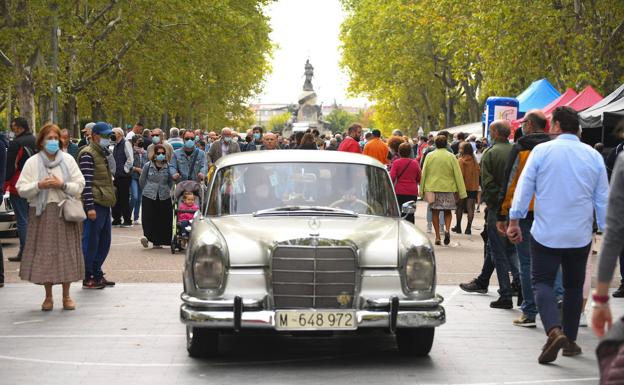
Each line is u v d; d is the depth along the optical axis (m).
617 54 33.50
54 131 11.68
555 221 8.79
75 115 45.69
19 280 14.33
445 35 47.03
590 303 12.66
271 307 8.56
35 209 11.70
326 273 8.59
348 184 9.94
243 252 8.63
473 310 12.02
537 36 34.16
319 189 9.88
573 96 27.12
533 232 8.93
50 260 11.64
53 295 12.98
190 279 8.66
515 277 12.31
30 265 11.66
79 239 11.88
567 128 8.91
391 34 67.88
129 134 25.23
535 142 10.50
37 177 11.62
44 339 10.08
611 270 5.57
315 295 8.58
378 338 10.25
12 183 15.83
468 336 10.36
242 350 9.59
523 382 8.31
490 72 36.88
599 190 8.81
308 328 8.45
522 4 34.31
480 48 37.25
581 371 8.73
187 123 72.31
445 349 9.68
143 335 10.30
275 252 8.59
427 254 8.76
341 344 9.93
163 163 18.45
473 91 61.91
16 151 15.73
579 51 33.16
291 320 8.45
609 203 5.59
